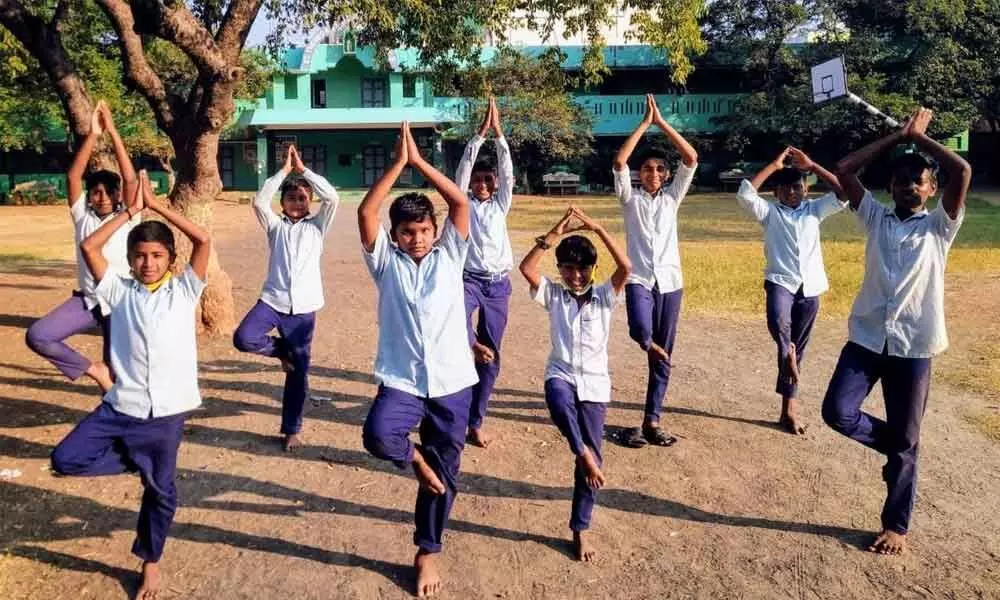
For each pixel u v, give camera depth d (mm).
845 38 34531
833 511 4980
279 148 41188
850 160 4695
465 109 37594
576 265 4539
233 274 14516
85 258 4105
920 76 32531
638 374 7898
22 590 4066
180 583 4156
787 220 6414
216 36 8602
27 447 5836
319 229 6062
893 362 4516
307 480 5395
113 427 3980
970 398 7055
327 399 7012
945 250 4449
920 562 4379
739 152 37469
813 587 4145
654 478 5465
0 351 8508
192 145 8641
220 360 8094
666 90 40250
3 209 32531
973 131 39125
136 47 8766
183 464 5594
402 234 4156
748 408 6906
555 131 35406
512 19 9938
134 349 4000
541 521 4859
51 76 8844
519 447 6016
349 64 40344
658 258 6078
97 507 4965
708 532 4727
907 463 4469
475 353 5793
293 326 5891
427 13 8758
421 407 4082
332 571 4289
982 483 5371
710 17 35875
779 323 6246
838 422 4574
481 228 6270
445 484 4152
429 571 4117
